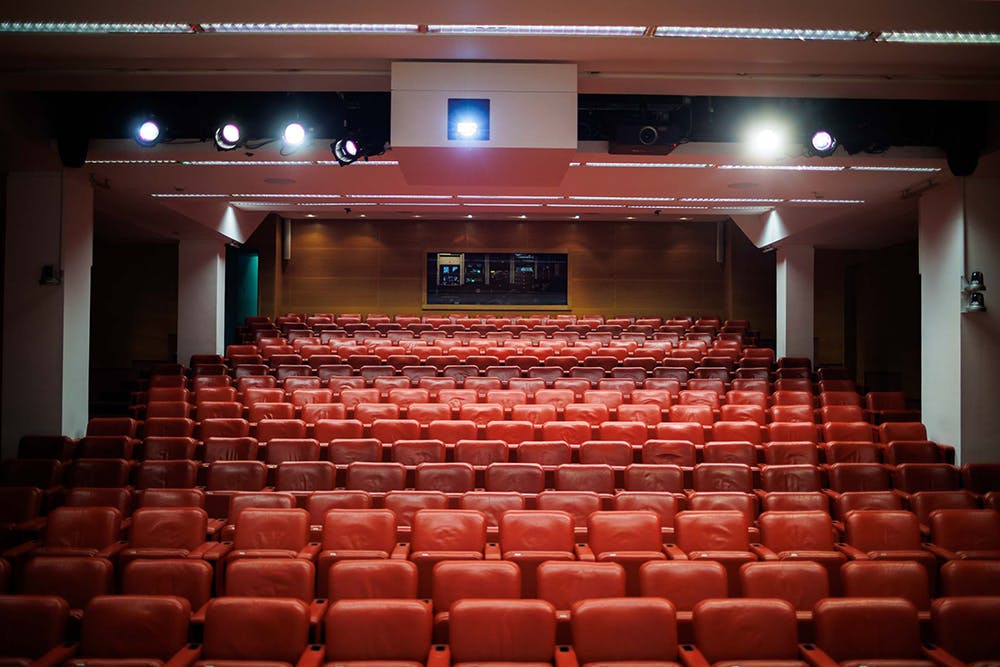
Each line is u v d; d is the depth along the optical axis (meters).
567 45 5.75
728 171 8.91
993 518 5.96
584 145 7.85
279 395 10.22
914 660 3.94
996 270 8.73
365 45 5.78
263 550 5.48
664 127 7.54
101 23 5.23
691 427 8.45
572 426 8.41
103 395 14.40
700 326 16.80
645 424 8.95
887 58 5.88
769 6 4.86
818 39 5.48
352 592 4.66
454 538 5.53
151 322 18.20
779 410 9.73
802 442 8.19
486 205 12.61
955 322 8.95
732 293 18.41
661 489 6.95
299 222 18.94
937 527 5.98
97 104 7.90
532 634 4.04
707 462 7.91
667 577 4.73
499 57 6.08
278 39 5.60
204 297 14.46
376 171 9.20
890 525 5.88
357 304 18.86
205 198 11.07
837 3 4.78
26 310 8.87
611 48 5.80
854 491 7.34
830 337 18.62
